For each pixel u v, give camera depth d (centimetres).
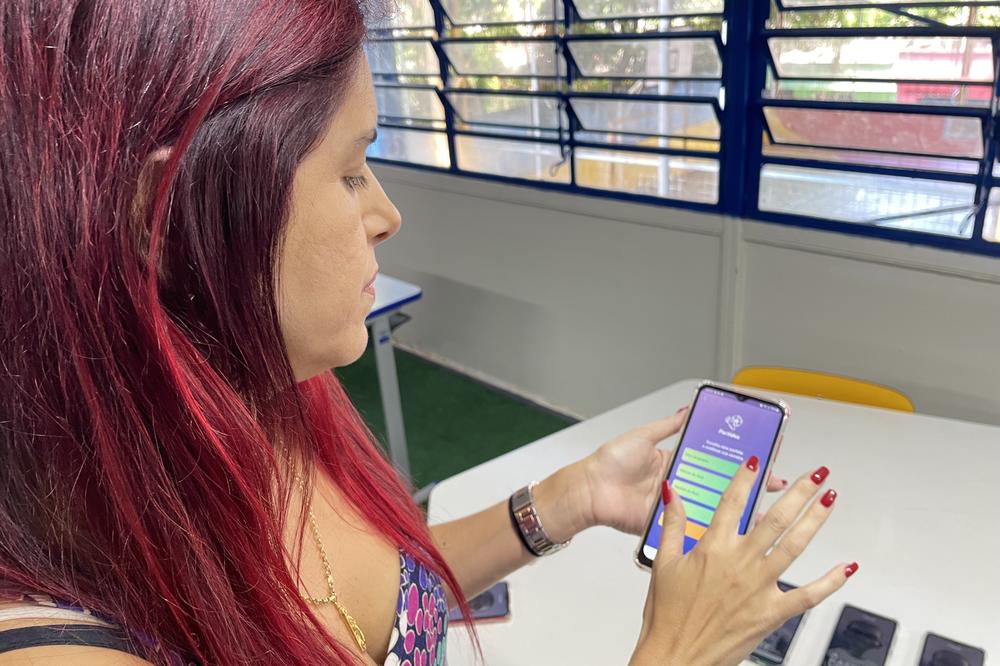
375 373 301
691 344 208
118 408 33
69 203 31
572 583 93
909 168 151
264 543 40
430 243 279
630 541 100
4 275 31
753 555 50
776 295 183
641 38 179
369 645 58
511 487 113
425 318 301
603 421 130
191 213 34
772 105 165
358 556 59
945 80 140
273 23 34
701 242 194
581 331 239
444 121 246
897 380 168
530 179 232
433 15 227
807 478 53
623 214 208
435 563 66
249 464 38
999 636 80
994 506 102
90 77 30
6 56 30
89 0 30
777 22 160
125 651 36
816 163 164
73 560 37
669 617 51
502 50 212
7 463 34
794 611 49
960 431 121
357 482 64
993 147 138
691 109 182
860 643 79
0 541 35
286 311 40
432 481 225
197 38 32
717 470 74
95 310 32
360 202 43
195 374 36
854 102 153
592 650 83
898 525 99
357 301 43
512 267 252
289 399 43
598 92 195
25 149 30
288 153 35
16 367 32
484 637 86
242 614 40
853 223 163
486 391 279
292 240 38
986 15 131
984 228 145
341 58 37
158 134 32
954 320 154
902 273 159
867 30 146
